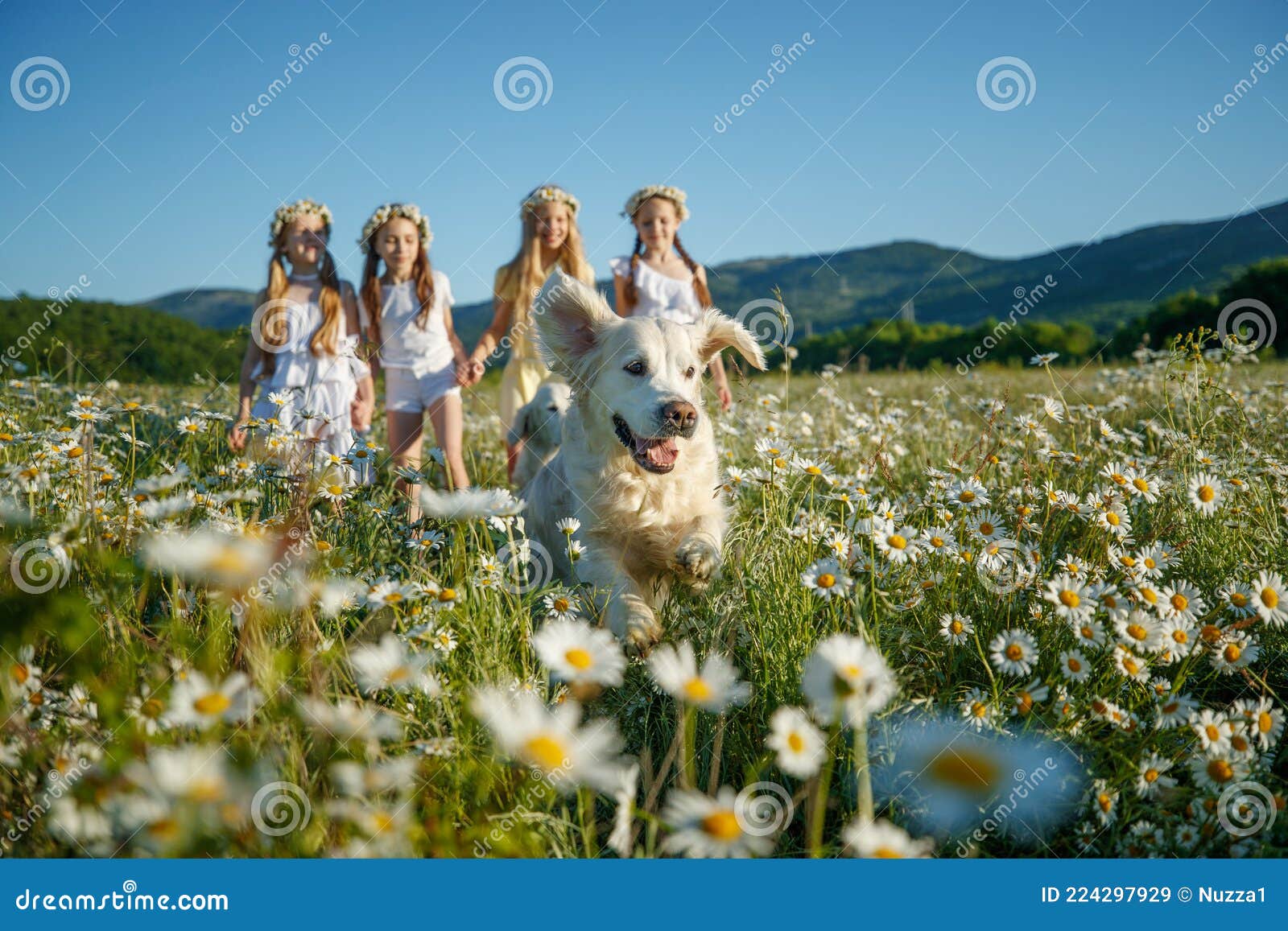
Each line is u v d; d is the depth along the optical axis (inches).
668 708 102.7
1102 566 117.0
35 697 76.2
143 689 75.9
